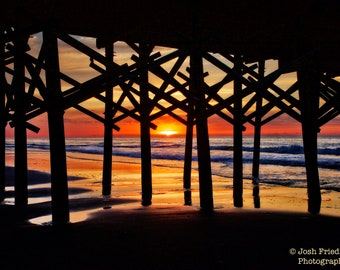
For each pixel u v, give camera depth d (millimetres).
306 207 7754
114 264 3869
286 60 8055
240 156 8312
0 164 9000
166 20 6305
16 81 6457
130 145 54500
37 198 8891
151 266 3824
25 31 5457
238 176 8281
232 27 6672
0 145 9016
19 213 6633
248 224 5637
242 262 3979
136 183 12445
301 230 5301
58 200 5621
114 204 8047
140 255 4141
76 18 6062
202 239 4766
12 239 4766
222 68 6281
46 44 5371
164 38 7188
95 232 5094
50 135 5504
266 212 6734
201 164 6777
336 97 6633
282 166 19734
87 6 5547
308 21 6395
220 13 6152
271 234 5055
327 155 27109
